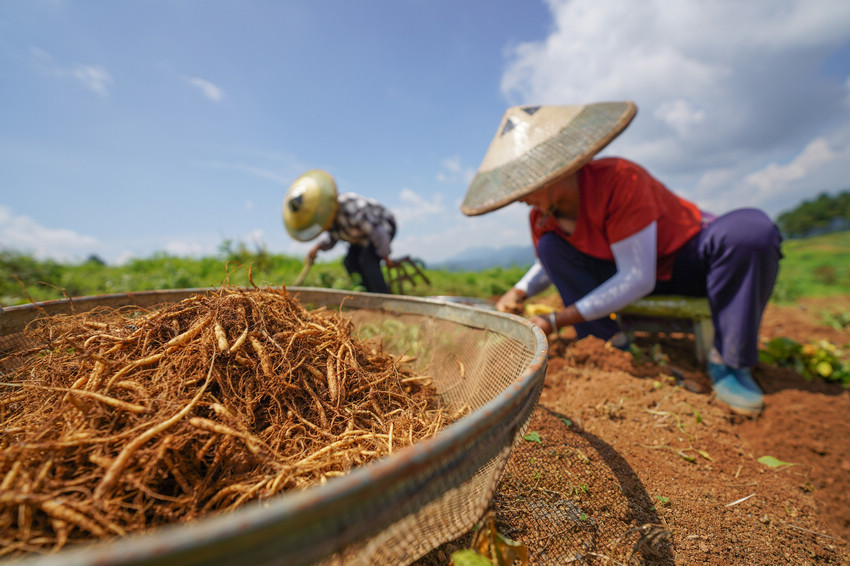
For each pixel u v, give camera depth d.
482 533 0.92
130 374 1.12
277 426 1.17
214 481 0.97
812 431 2.11
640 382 2.57
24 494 0.75
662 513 1.45
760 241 2.27
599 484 1.52
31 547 0.72
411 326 2.09
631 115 2.10
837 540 1.47
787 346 3.17
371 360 1.62
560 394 2.45
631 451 1.84
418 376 1.76
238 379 1.20
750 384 2.43
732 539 1.37
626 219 2.40
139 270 8.98
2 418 1.12
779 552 1.35
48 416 1.03
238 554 0.44
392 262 5.38
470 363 1.73
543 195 2.52
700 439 2.03
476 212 2.46
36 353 1.34
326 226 4.41
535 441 1.68
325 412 1.27
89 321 1.36
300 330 1.42
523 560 0.93
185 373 1.13
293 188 4.49
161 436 0.91
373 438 1.19
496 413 0.71
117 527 0.76
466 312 1.83
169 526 0.86
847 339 4.23
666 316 3.00
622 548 1.25
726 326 2.41
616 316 3.06
